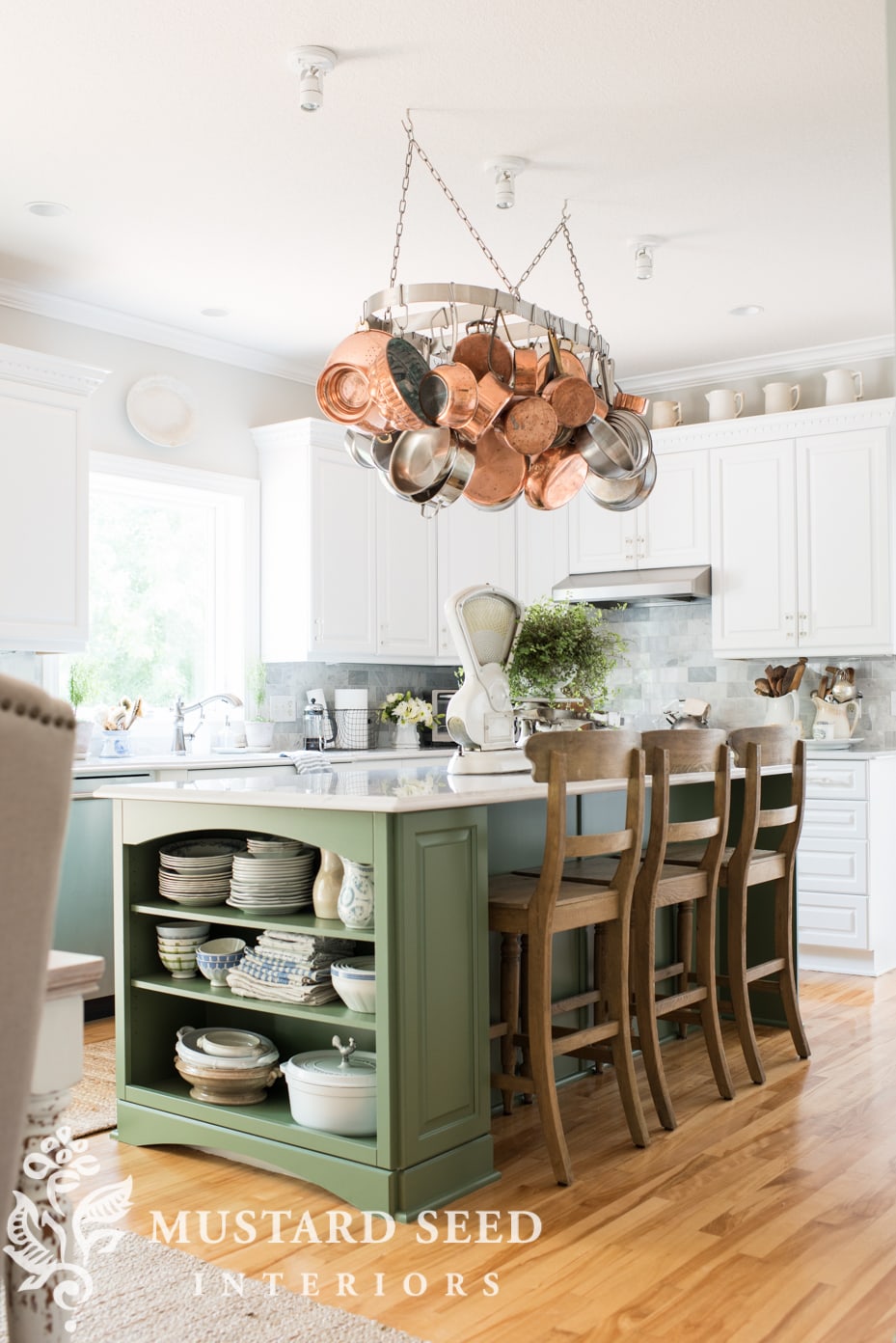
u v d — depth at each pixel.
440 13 2.91
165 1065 3.12
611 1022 2.91
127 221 4.16
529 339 3.23
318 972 2.74
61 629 4.46
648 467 3.40
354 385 3.02
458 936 2.64
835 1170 2.71
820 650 5.45
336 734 6.07
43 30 2.97
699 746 3.24
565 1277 2.20
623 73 3.20
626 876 2.91
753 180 3.87
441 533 6.24
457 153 3.65
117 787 3.04
